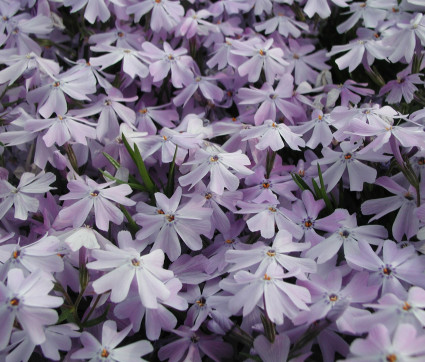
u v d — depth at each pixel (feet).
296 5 0.85
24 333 0.56
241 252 0.60
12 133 0.71
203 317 0.59
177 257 0.62
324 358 0.57
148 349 0.57
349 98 0.74
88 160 0.74
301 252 0.63
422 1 0.79
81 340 0.57
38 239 0.65
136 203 0.66
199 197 0.65
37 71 0.76
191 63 0.78
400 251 0.60
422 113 0.67
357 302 0.57
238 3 0.84
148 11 0.81
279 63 0.78
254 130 0.69
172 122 0.78
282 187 0.67
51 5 0.85
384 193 0.69
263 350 0.56
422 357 0.51
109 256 0.59
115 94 0.75
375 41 0.77
